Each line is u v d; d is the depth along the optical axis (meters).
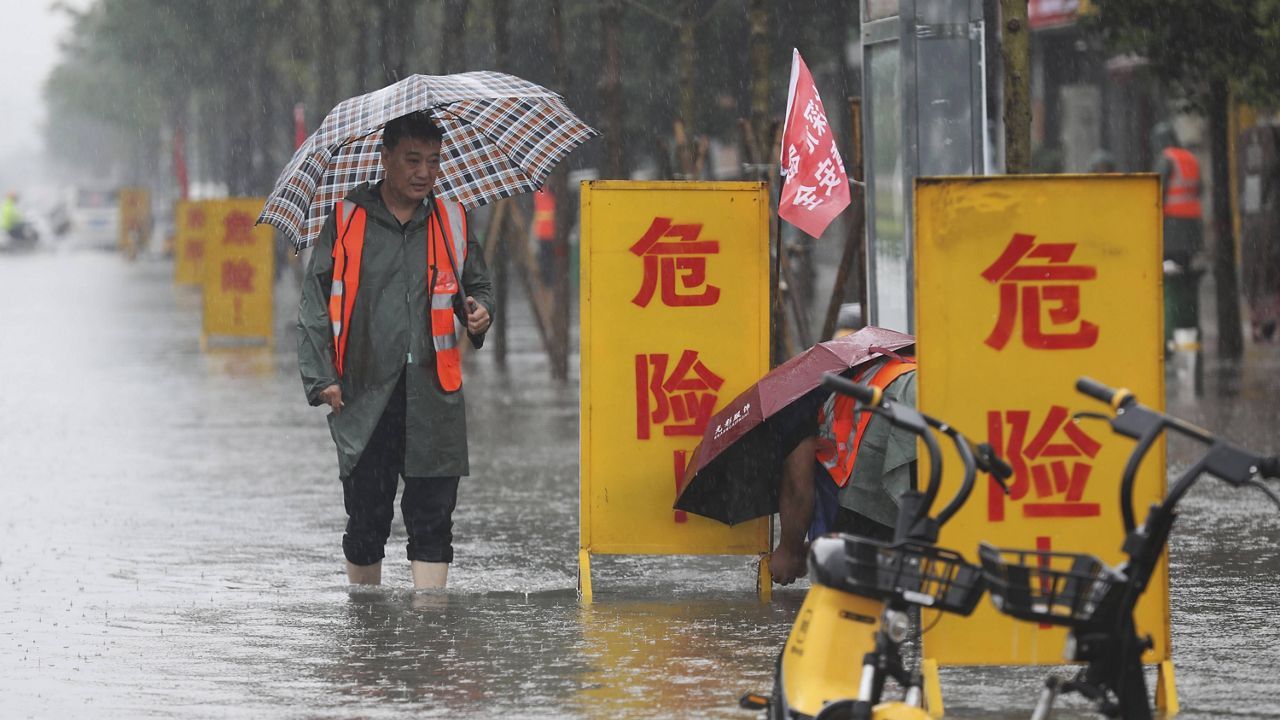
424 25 90.00
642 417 18.42
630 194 18.30
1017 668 15.42
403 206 18.66
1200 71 34.69
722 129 64.81
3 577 20.44
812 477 16.97
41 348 57.28
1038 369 13.77
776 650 15.93
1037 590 10.82
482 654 15.91
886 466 16.27
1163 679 13.85
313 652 16.08
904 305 21.64
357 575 19.42
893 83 21.84
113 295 92.44
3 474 29.45
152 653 16.14
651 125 64.62
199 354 54.62
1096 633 10.76
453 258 18.69
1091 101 70.19
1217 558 20.59
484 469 29.80
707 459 17.17
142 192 159.38
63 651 16.25
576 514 25.22
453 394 18.64
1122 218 13.71
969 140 21.58
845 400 16.84
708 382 18.39
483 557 21.97
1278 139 49.31
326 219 19.56
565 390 42.75
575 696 14.36
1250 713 13.72
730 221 18.33
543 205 78.62
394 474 18.94
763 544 18.45
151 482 28.56
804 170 19.70
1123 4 33.41
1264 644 16.11
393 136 18.39
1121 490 10.91
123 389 44.03
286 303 82.88
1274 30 32.25
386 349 18.41
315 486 28.16
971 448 11.50
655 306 18.36
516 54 68.50
